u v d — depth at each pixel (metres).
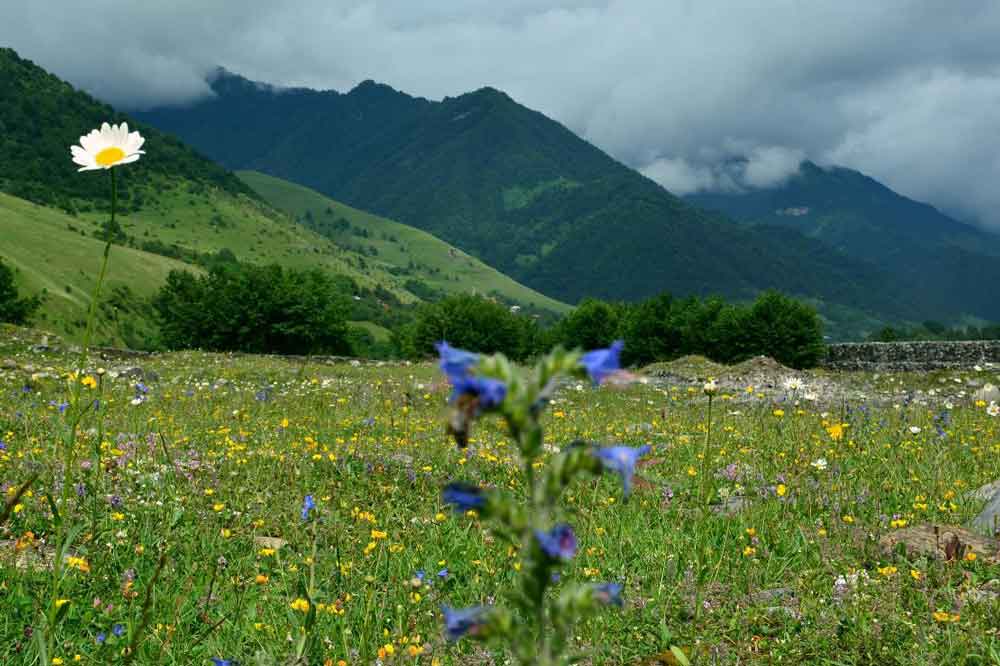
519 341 63.22
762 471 10.20
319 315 64.19
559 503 8.35
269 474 9.56
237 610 5.25
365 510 8.42
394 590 5.90
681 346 57.97
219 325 63.03
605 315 67.44
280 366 32.94
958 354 38.91
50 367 22.70
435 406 17.47
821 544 7.25
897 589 5.97
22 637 4.88
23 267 176.62
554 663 1.70
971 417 15.36
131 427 11.77
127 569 6.03
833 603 5.73
